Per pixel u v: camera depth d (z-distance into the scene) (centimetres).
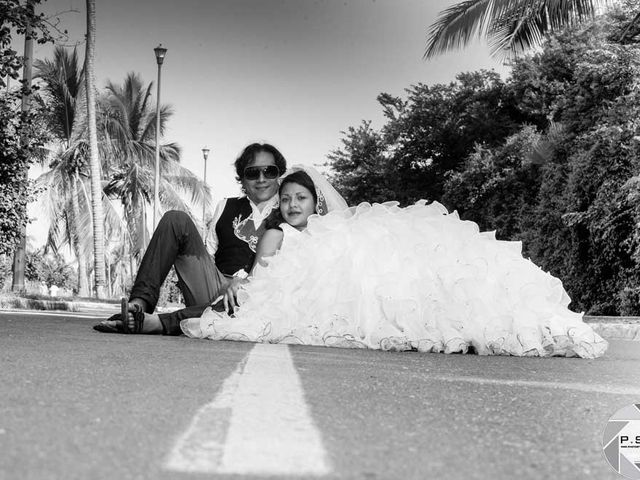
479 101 2489
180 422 157
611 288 1384
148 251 438
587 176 1370
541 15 1227
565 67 2164
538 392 237
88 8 1911
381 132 2673
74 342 353
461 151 2544
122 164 2958
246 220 476
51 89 2423
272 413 170
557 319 410
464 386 244
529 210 1969
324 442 142
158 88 2447
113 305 1844
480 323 393
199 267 447
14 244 1262
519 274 415
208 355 306
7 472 113
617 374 309
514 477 123
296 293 415
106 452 129
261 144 478
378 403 196
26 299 1338
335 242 423
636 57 1411
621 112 1331
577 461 138
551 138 1769
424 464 129
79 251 2555
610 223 1280
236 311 425
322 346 402
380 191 2548
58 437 139
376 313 403
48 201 2500
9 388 196
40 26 977
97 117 2633
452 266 404
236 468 120
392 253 413
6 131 1122
